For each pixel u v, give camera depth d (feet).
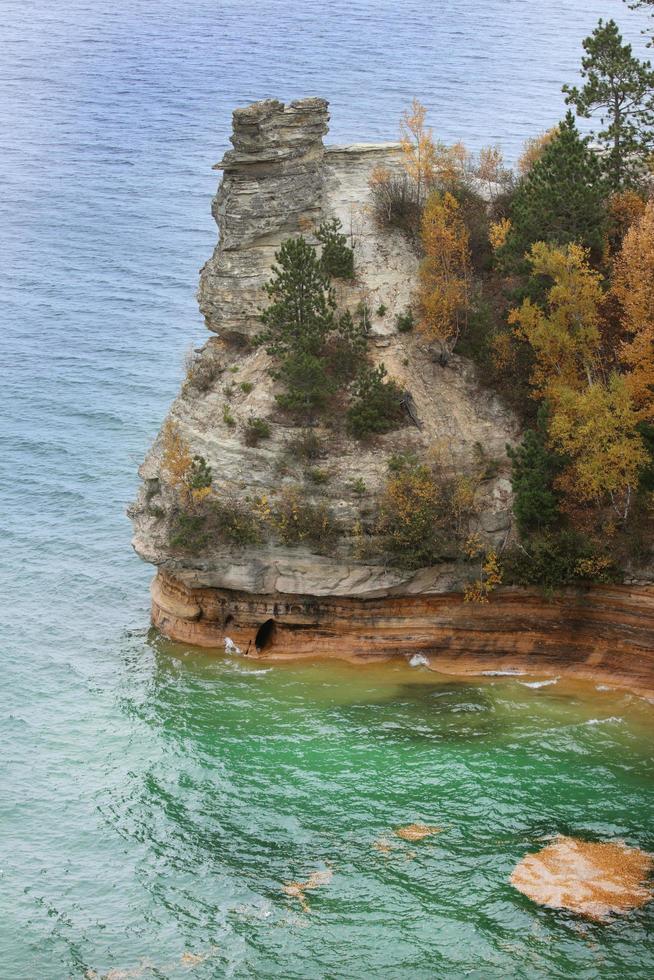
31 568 292.40
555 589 239.30
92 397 379.55
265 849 203.92
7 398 378.32
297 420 255.29
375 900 191.42
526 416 257.55
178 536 250.37
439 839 203.41
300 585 250.37
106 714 240.32
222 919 189.67
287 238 272.92
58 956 183.93
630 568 233.96
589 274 250.57
